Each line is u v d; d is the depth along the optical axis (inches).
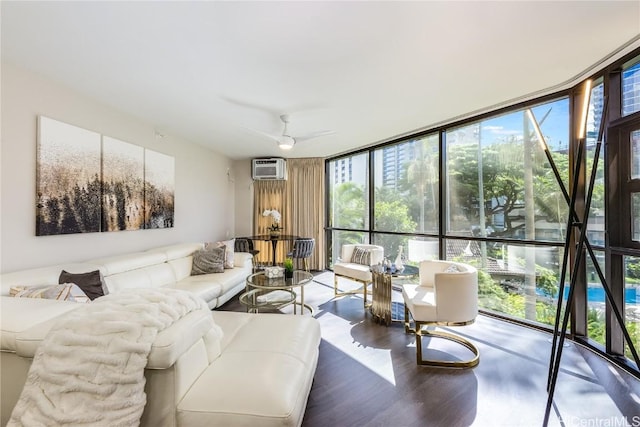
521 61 88.6
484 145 135.3
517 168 124.1
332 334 115.0
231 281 147.2
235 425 46.9
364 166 208.2
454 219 148.3
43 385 42.1
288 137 147.4
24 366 50.2
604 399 74.4
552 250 113.7
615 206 91.4
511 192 126.0
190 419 47.2
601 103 98.8
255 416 47.0
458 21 69.7
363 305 150.9
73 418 40.1
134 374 42.9
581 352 98.0
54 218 101.0
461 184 144.9
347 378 84.3
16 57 86.1
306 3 63.4
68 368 41.9
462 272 97.3
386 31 73.5
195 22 69.9
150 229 150.3
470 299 95.0
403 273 127.0
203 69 93.0
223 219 230.1
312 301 157.6
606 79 91.6
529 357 95.5
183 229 180.1
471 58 86.7
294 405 49.8
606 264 92.8
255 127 155.8
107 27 71.9
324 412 69.9
